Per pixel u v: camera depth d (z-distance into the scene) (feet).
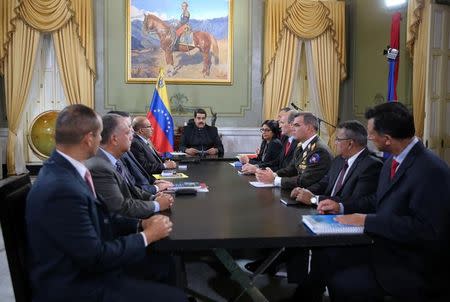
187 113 23.11
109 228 5.57
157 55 22.71
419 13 17.03
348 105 23.93
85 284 5.01
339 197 7.51
